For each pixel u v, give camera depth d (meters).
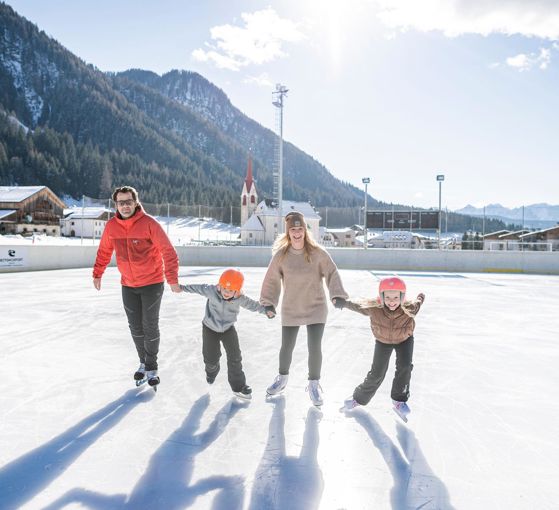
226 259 22.42
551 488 2.14
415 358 4.66
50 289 10.68
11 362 4.29
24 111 186.88
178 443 2.58
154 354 3.56
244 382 3.31
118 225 3.43
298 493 2.08
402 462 2.39
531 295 10.79
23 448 2.50
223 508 1.95
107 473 2.24
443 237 31.86
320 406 3.18
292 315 3.25
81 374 3.92
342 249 21.75
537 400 3.39
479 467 2.34
